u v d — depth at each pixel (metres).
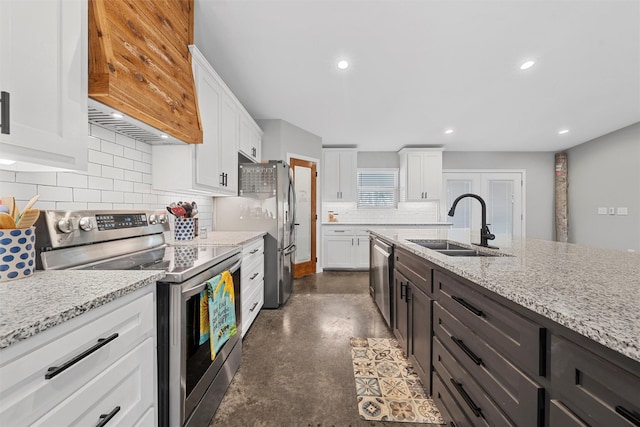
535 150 5.50
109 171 1.49
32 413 0.54
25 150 0.76
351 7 1.73
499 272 0.97
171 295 1.04
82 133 0.95
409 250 1.69
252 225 2.87
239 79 2.68
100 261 1.25
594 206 4.70
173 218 2.08
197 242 1.97
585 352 0.55
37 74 0.79
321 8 1.74
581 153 4.99
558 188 5.39
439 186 5.02
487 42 2.09
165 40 1.46
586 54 2.24
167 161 1.84
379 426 1.33
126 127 1.45
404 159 5.11
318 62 2.37
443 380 1.26
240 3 1.70
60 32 0.87
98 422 0.71
